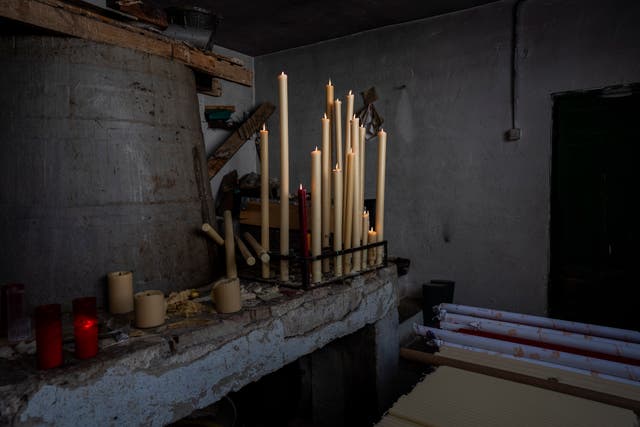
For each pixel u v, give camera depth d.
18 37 1.19
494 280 2.98
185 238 1.42
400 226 3.35
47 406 0.79
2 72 1.19
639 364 1.62
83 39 1.22
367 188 3.49
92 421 0.85
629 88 2.51
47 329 0.82
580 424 1.01
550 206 2.78
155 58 1.39
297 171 3.92
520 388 1.19
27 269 1.17
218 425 1.39
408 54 3.27
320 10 3.02
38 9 1.09
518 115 2.84
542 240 2.80
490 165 2.96
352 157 1.47
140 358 0.92
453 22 3.07
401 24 3.29
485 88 2.96
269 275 1.52
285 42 3.72
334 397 1.86
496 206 2.95
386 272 1.77
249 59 4.09
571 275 2.75
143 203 1.30
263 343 1.20
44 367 0.82
